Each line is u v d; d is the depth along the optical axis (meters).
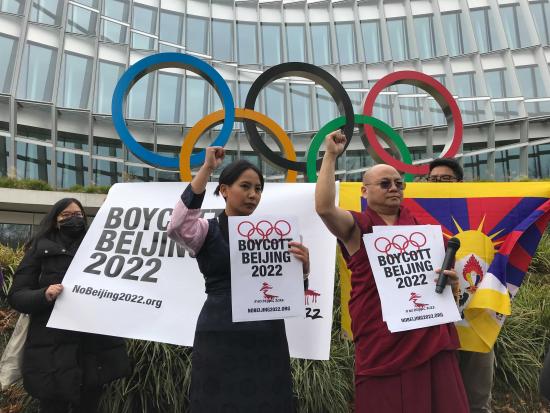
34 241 2.95
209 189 3.62
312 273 3.23
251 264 2.09
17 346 2.80
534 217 3.03
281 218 2.15
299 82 19.88
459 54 21.53
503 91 20.50
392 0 22.66
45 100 16.72
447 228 3.21
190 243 2.09
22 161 15.85
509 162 19.14
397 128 19.19
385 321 2.08
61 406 2.80
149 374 3.46
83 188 15.04
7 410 3.45
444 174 3.40
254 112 4.77
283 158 4.74
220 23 21.50
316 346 3.04
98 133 17.34
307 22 22.31
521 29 21.45
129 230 3.42
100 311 3.00
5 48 16.58
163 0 20.83
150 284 3.21
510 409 3.77
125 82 4.75
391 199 2.30
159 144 17.98
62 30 17.56
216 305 2.09
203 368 2.04
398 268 2.18
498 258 2.99
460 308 2.99
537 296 4.73
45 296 2.74
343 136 2.21
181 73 19.08
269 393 2.01
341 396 3.52
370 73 21.55
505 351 3.94
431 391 2.06
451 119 5.08
